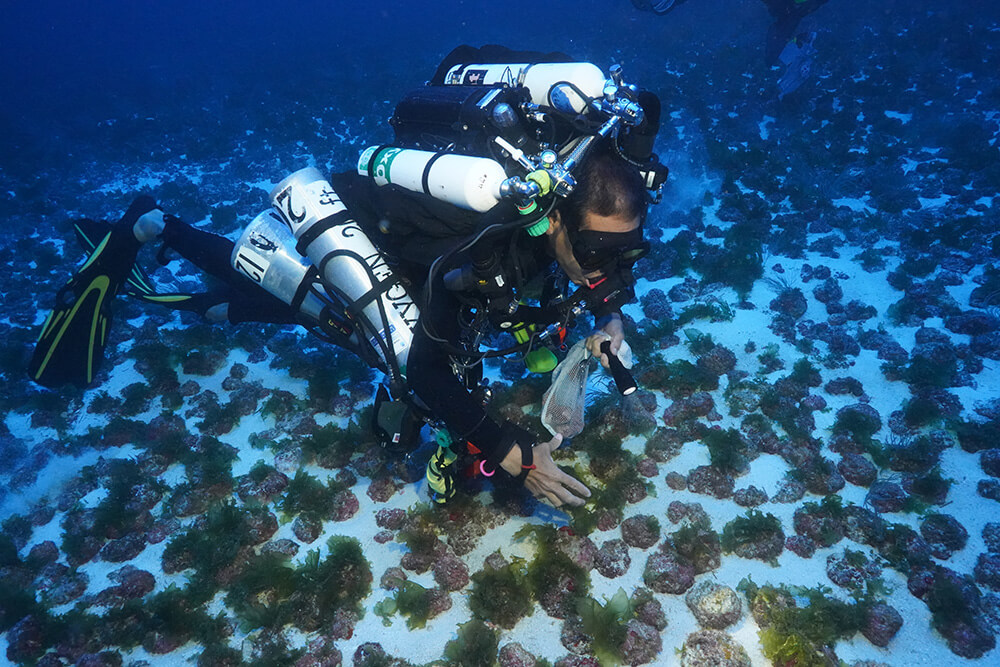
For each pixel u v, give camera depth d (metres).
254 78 27.56
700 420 5.03
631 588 3.78
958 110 12.12
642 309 6.71
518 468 2.93
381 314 3.29
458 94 3.20
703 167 10.34
